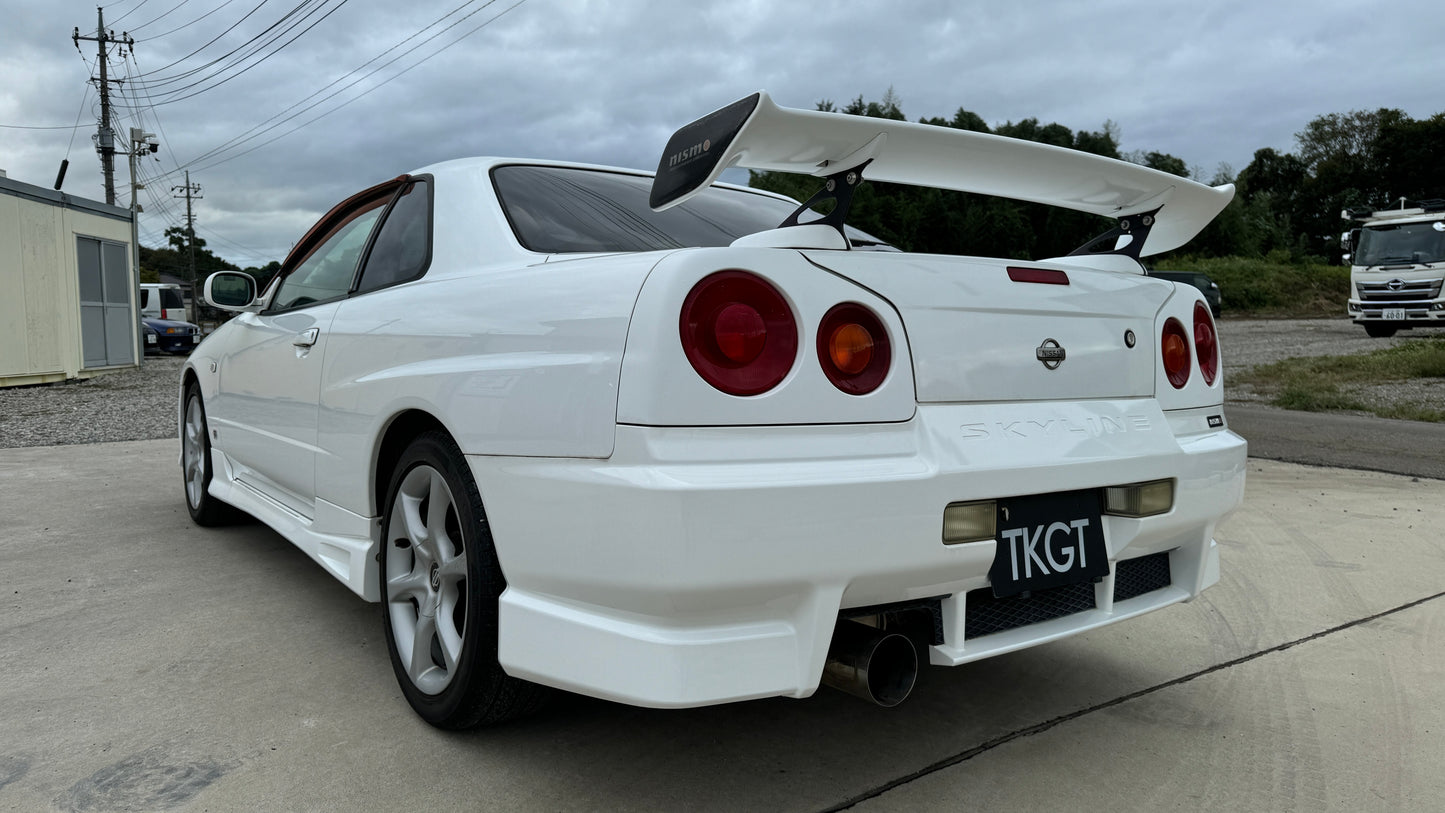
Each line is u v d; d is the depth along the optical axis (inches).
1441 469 217.2
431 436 78.8
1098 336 76.1
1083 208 89.2
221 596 119.4
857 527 59.5
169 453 251.6
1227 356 592.4
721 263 58.8
